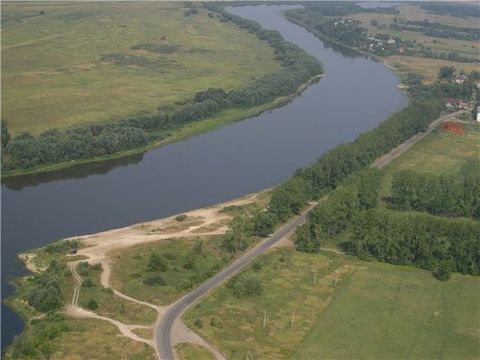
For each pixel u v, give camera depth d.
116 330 176.50
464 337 184.50
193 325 181.38
